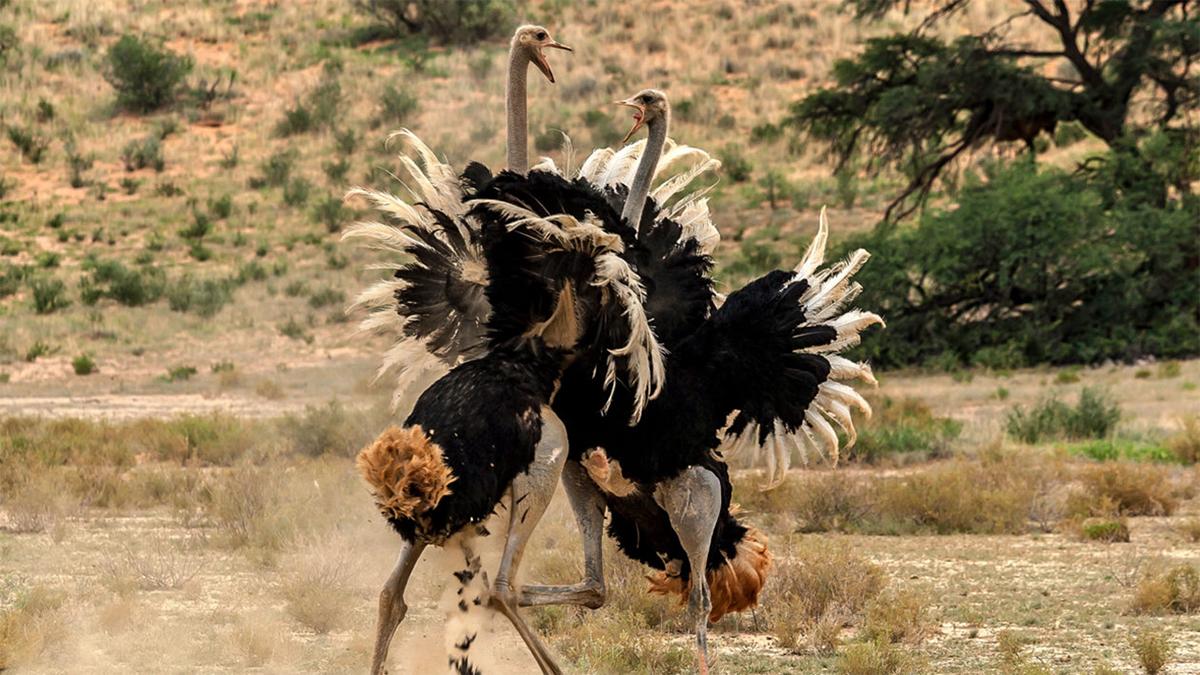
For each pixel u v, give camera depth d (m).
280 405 105.62
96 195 191.75
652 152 32.12
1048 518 59.78
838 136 163.50
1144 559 49.66
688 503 30.86
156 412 101.94
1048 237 135.50
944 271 136.38
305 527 50.81
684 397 30.41
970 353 136.88
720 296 34.22
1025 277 137.00
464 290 30.69
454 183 31.33
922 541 54.75
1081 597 43.31
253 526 51.88
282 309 152.62
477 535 27.53
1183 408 102.44
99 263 165.25
